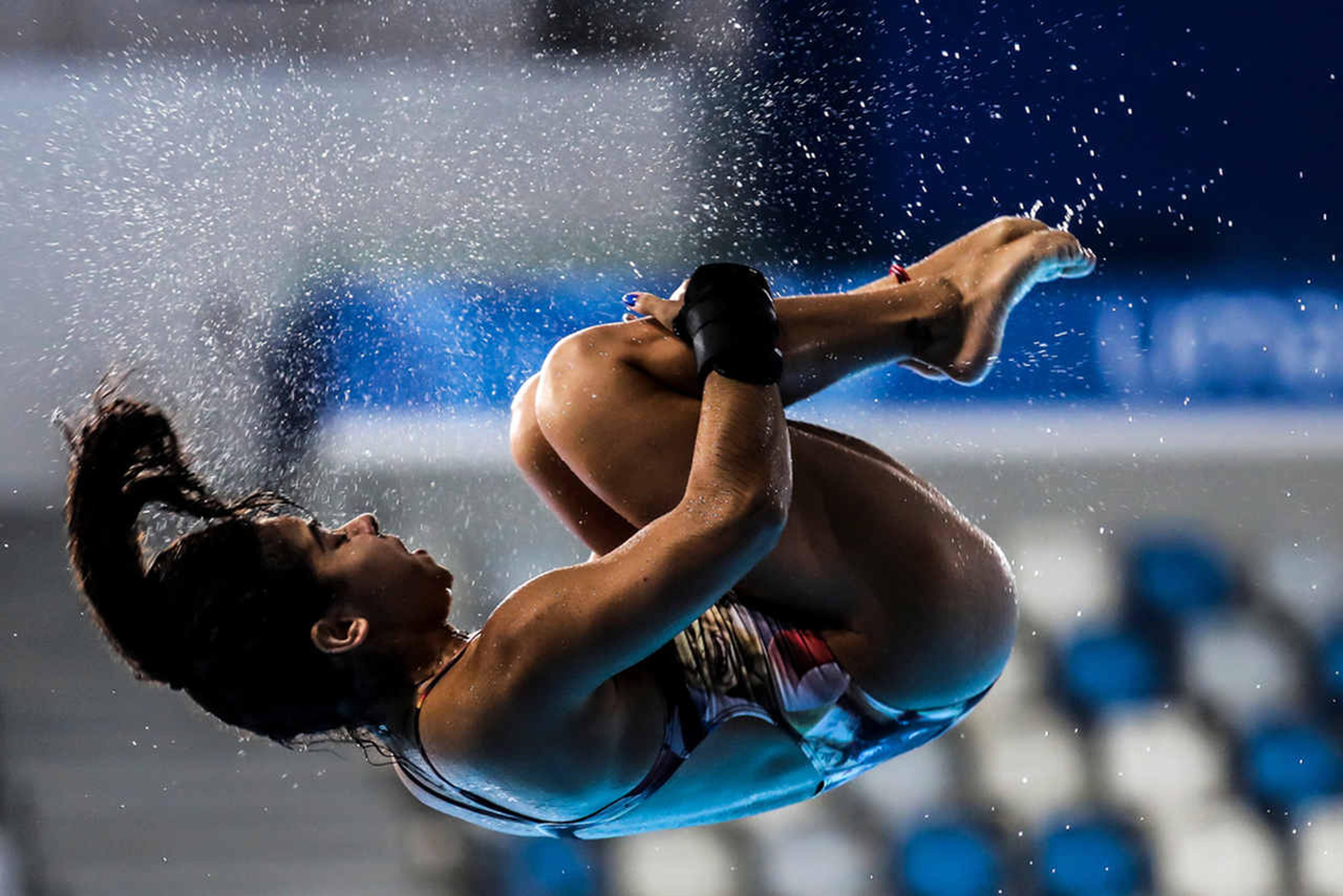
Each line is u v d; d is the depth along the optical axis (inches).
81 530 273.0
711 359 267.9
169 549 277.6
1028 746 855.1
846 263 914.7
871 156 919.7
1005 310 309.7
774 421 264.4
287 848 816.3
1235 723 854.5
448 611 287.9
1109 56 912.9
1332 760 840.3
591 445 283.1
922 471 898.1
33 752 847.1
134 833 824.3
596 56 897.5
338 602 277.6
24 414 872.3
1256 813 835.4
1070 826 833.5
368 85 920.9
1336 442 889.5
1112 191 922.1
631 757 273.7
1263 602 876.6
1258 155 919.0
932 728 315.0
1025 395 912.3
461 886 812.6
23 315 866.8
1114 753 850.1
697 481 257.0
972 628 300.4
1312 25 910.4
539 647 253.6
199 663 274.1
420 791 296.7
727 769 290.4
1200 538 892.0
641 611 248.5
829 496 289.7
